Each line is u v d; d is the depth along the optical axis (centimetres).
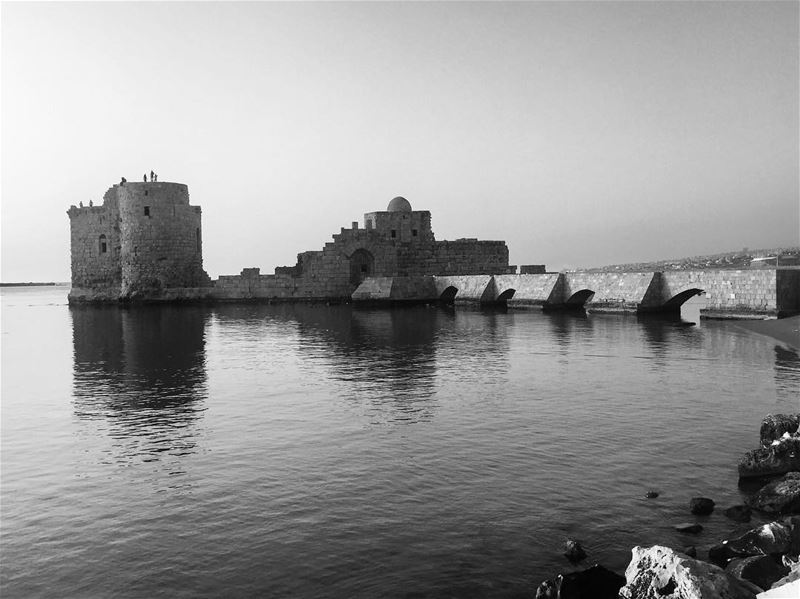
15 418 1741
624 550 911
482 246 7231
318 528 998
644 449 1339
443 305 6022
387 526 998
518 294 5338
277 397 1942
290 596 812
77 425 1656
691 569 712
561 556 897
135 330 4134
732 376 2083
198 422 1659
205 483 1205
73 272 7212
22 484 1227
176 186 6694
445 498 1102
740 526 970
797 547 860
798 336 2995
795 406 1672
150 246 6588
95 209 7069
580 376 2156
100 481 1234
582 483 1156
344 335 3588
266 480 1212
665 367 2281
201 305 6600
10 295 17225
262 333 3791
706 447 1345
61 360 2822
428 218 7106
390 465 1275
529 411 1684
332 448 1398
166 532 1001
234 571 876
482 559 892
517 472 1219
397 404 1805
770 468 1172
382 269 6844
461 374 2247
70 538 991
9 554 944
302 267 6850
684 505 1055
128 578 868
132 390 2100
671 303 4256
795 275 3556
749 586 721
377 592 816
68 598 824
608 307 4506
